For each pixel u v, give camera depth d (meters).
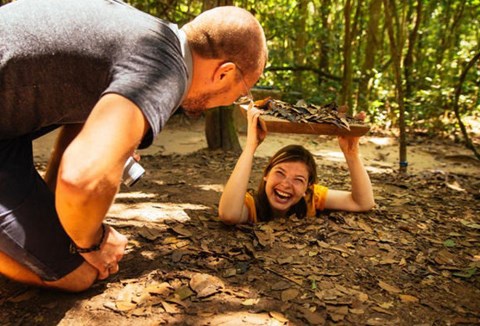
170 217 2.49
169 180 3.46
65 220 1.26
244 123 6.32
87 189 1.14
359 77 7.85
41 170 3.87
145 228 2.31
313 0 9.29
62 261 1.55
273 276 1.85
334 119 2.21
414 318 1.61
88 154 1.13
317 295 1.72
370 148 5.72
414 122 6.97
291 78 8.27
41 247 1.49
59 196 1.18
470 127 6.88
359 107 7.32
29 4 1.31
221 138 4.87
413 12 9.14
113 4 1.35
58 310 1.58
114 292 1.70
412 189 3.40
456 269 2.00
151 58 1.24
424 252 2.17
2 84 1.29
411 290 1.81
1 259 1.54
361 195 2.54
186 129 6.72
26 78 1.29
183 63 1.33
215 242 2.15
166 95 1.23
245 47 1.40
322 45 8.59
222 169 3.97
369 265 2.00
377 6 7.76
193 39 1.40
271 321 1.54
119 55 1.25
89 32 1.27
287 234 2.24
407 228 2.43
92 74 1.28
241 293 1.71
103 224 1.59
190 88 1.46
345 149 2.52
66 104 1.35
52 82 1.30
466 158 5.11
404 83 7.73
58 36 1.27
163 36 1.31
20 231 1.44
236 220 2.30
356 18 7.15
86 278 1.64
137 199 2.85
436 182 3.67
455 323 1.59
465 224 2.59
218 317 1.56
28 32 1.27
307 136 6.27
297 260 2.00
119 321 1.53
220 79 1.44
